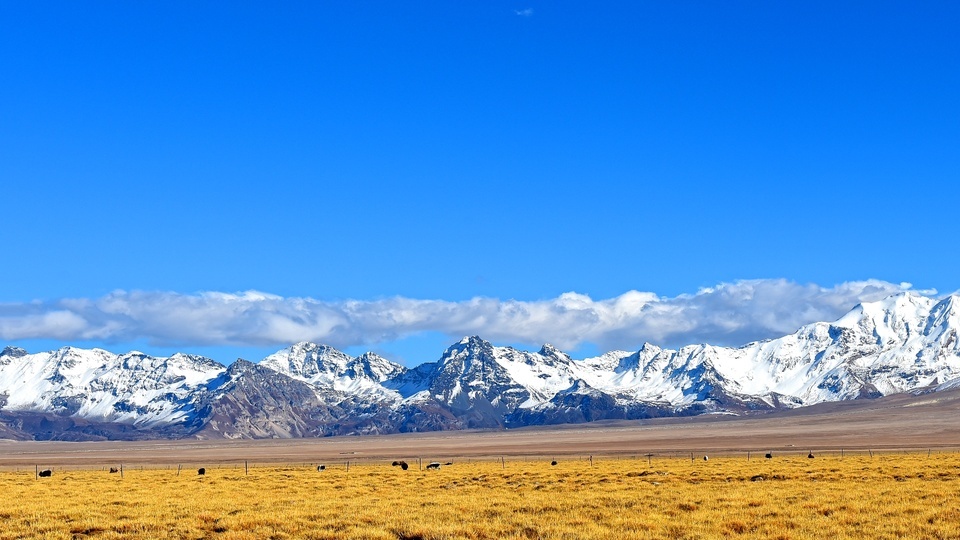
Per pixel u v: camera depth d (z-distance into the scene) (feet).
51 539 136.05
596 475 267.18
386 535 132.16
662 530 135.03
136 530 143.43
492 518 149.59
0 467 540.11
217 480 276.21
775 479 236.43
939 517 142.92
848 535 129.18
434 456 624.18
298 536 133.39
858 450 564.71
